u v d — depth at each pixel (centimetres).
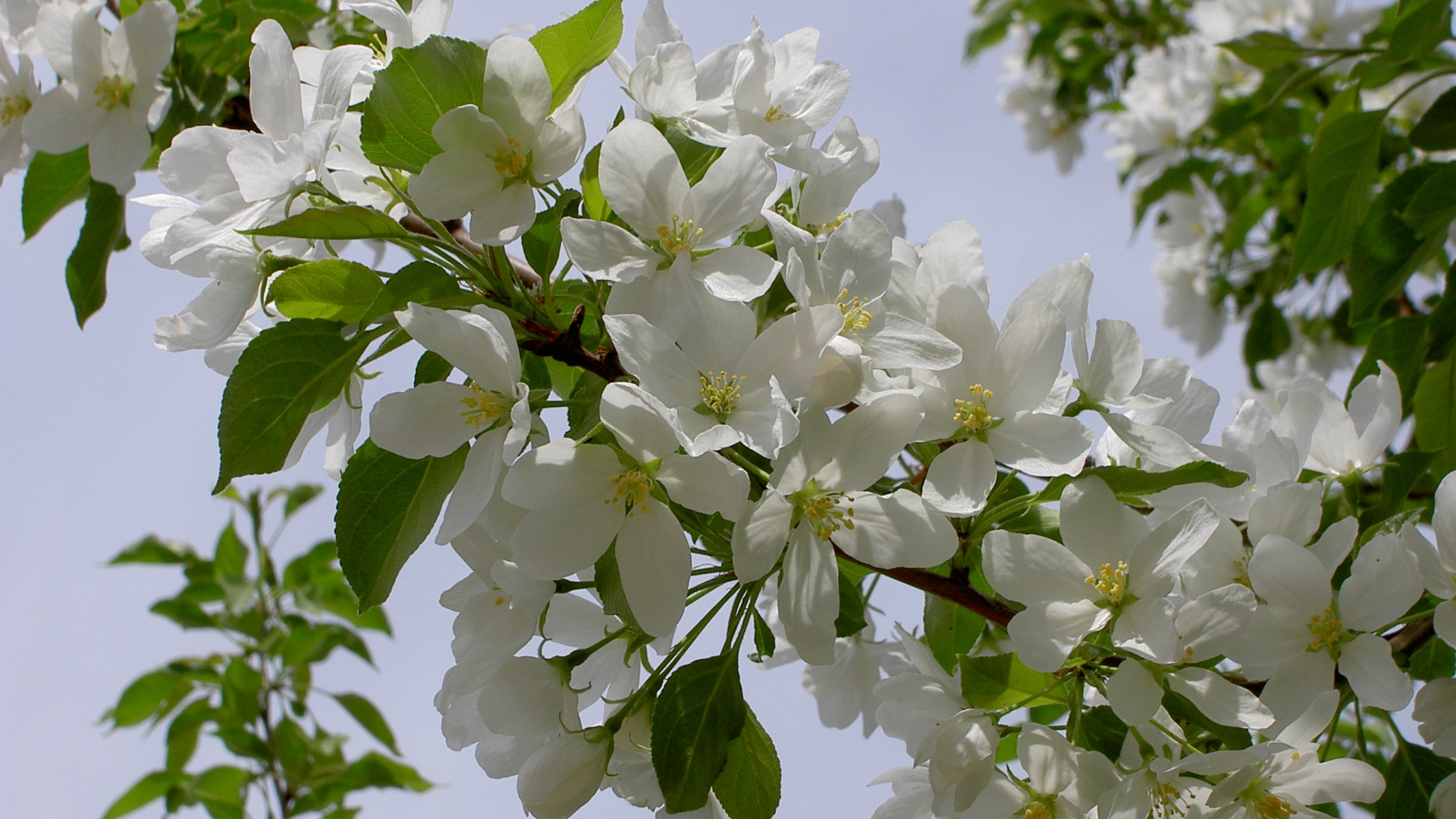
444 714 69
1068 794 67
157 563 117
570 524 65
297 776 112
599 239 66
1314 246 82
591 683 69
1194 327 139
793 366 65
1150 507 70
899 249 69
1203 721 67
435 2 69
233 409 66
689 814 68
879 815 71
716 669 67
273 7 79
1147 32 151
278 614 120
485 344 66
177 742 112
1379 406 73
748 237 71
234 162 66
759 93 69
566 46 67
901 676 70
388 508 67
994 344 67
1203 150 133
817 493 66
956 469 67
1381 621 68
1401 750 71
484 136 66
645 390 64
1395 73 86
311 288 67
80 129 73
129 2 77
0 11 75
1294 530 70
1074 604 67
